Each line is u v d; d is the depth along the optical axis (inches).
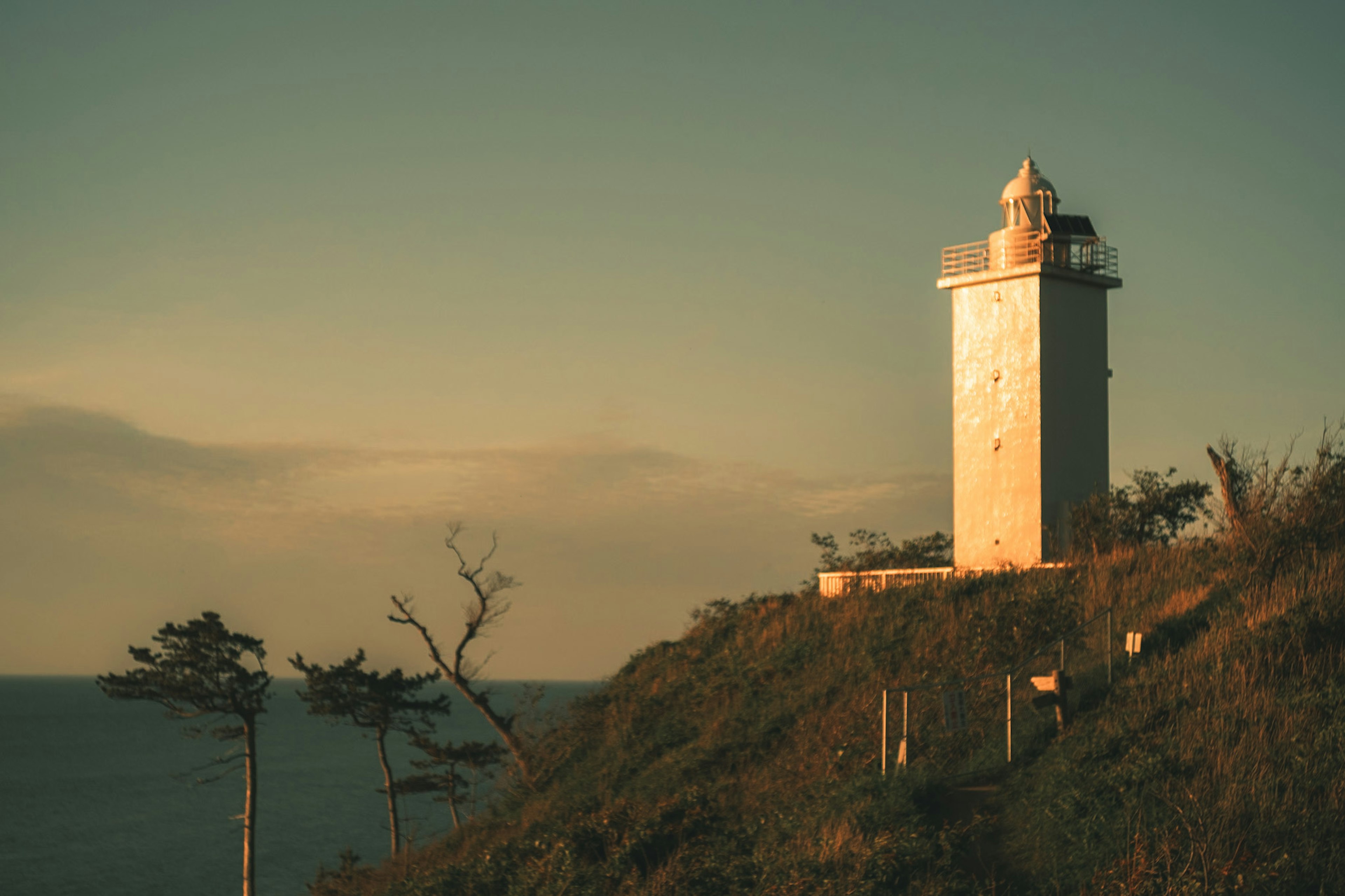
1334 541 826.8
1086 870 469.1
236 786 4414.4
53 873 2844.5
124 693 1747.0
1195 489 1386.6
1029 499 1491.1
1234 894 392.8
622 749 1194.0
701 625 1550.2
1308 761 493.4
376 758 5260.8
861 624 1183.6
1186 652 701.3
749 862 572.1
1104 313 1572.3
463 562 1883.6
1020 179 1594.5
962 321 1577.3
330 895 1291.8
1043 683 669.9
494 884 707.4
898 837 537.0
